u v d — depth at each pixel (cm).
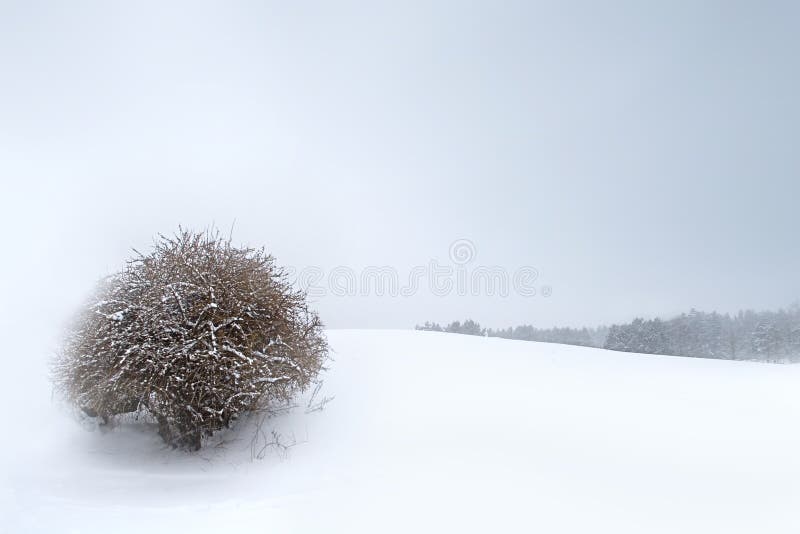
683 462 695
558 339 6838
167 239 816
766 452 739
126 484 664
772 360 5144
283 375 755
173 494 619
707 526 518
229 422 804
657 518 532
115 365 694
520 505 552
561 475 637
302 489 611
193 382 682
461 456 689
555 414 877
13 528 496
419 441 750
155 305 708
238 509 552
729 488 614
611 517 531
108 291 779
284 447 762
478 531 494
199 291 722
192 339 694
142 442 827
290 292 849
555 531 497
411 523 510
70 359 758
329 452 731
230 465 721
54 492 621
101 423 871
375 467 665
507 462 671
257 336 740
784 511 554
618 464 680
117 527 504
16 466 719
